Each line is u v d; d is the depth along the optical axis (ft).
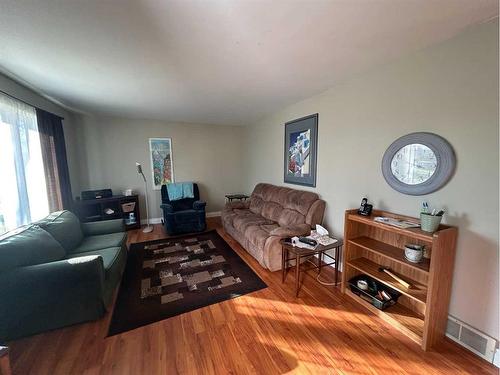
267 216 11.18
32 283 5.18
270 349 4.96
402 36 4.88
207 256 9.86
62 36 4.77
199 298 6.82
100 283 5.76
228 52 5.55
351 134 7.62
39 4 3.72
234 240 11.83
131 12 3.98
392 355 4.81
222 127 16.53
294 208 9.71
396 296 6.23
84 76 7.08
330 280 7.82
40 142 8.72
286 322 5.80
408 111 5.86
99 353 4.85
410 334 5.24
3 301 5.02
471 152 4.74
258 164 14.67
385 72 6.36
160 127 14.76
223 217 12.96
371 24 4.43
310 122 9.48
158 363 4.62
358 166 7.43
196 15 4.08
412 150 5.74
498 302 4.52
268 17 4.16
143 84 7.84
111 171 13.89
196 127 15.74
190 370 4.46
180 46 5.24
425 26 4.51
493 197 4.49
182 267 8.86
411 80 5.74
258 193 12.99
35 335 5.31
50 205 9.37
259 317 5.98
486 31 4.39
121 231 9.52
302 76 7.22
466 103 4.76
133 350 4.93
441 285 4.86
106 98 9.61
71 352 4.87
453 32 4.75
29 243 5.70
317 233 8.02
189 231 12.90
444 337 5.29
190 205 14.80
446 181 5.13
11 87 7.32
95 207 12.96
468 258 4.89
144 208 14.88
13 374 4.37
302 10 3.97
